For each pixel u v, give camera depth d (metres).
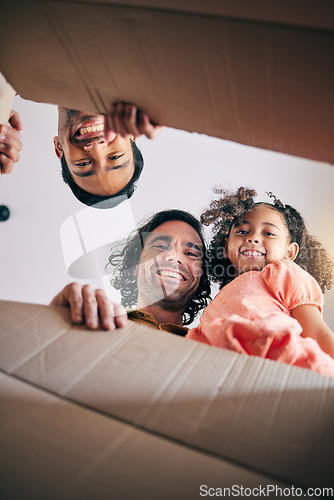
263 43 0.41
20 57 0.55
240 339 0.82
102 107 0.60
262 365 0.53
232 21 0.40
